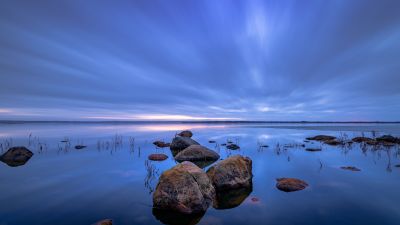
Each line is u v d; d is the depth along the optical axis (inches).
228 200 366.9
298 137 1427.2
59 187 431.5
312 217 302.8
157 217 307.0
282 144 1067.3
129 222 292.4
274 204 348.5
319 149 885.8
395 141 1033.5
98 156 761.6
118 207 338.3
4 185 444.5
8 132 1851.6
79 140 1224.8
